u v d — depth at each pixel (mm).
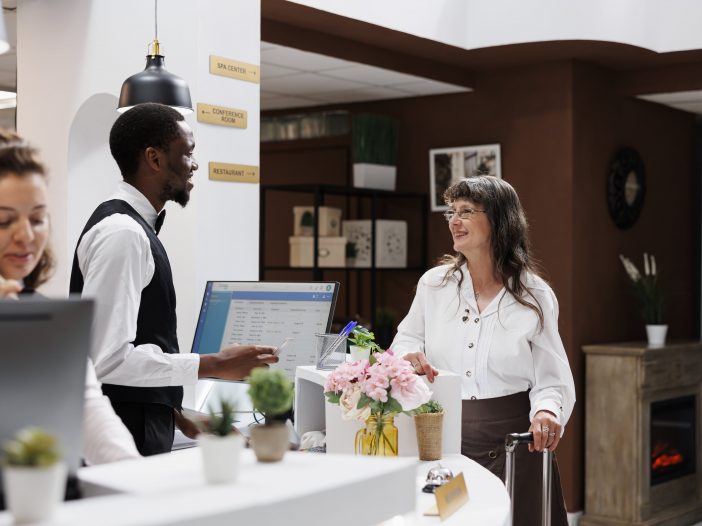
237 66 4777
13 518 1193
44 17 4965
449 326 3320
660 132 7527
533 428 2943
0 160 1669
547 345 3225
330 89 7125
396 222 7242
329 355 3021
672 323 7719
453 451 2773
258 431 1602
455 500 2045
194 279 4578
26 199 1687
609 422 6605
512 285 3254
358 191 6934
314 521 1421
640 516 6500
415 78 6660
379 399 2465
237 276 4785
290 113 7984
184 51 4609
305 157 7906
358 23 5652
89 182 4906
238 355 2619
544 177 6754
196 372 2584
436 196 7246
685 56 6500
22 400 1338
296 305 3287
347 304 7738
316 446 2916
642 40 6230
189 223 4590
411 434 2705
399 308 7516
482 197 3262
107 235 2611
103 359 2549
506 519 1986
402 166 7453
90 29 4809
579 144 6703
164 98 3949
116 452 1773
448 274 3367
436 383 2762
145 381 2572
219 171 4691
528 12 6086
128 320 2584
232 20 4750
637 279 6980
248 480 1475
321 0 5359
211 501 1333
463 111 7137
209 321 3402
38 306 1349
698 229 8008
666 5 6355
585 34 6012
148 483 1453
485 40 6230
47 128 4941
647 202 7410
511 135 6898
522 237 3305
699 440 7270
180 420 2926
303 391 3094
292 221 7996
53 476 1199
